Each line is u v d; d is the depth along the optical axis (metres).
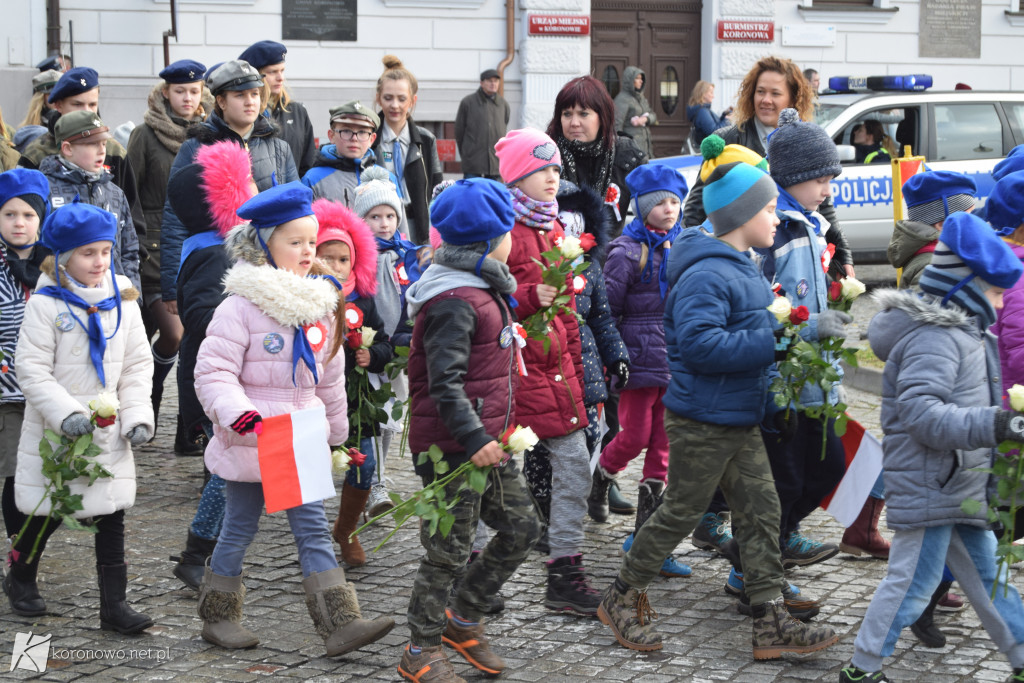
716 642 4.67
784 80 7.35
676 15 18.33
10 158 7.41
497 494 4.27
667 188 5.72
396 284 6.04
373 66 16.86
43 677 4.26
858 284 4.35
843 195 13.17
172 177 5.81
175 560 5.27
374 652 4.55
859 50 18.39
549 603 5.00
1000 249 3.93
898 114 13.54
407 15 16.84
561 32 17.09
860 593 5.20
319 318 4.37
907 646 4.61
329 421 4.54
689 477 4.41
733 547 5.04
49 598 5.07
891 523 4.07
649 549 4.51
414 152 7.96
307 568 4.41
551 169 5.00
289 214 4.34
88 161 6.43
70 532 5.93
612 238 6.27
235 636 4.55
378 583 5.32
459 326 4.09
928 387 3.88
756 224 4.42
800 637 4.45
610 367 5.46
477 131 14.95
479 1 17.00
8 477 5.07
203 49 16.33
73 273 4.62
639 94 15.71
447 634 4.38
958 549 4.07
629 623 4.61
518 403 4.84
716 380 4.35
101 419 4.36
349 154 6.63
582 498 5.00
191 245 5.37
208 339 4.26
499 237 4.21
